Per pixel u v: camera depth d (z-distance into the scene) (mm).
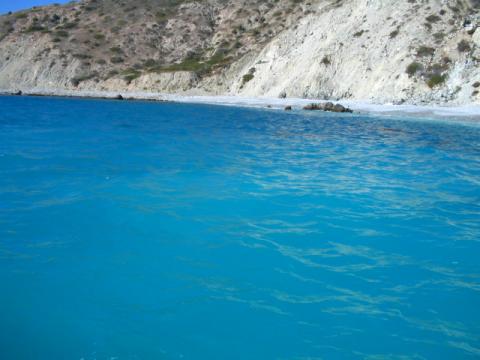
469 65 41906
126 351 6184
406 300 7539
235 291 7766
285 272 8484
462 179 15922
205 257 9094
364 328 6730
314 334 6574
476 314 7152
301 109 42969
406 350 6262
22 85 76750
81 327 6695
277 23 77562
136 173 15906
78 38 84250
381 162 18688
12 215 11250
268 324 6812
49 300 7395
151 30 86875
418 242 10016
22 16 95062
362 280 8211
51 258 8906
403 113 37531
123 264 8719
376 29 50375
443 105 41000
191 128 28938
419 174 16594
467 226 11078
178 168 16859
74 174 15508
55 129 27109
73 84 74375
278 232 10492
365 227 10898
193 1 95250
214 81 64812
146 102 54406
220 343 6363
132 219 11164
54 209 11781
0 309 7070
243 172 16453
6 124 29125
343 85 48906
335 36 53031
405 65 44875
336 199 13203
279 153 20469
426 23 47812
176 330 6652
